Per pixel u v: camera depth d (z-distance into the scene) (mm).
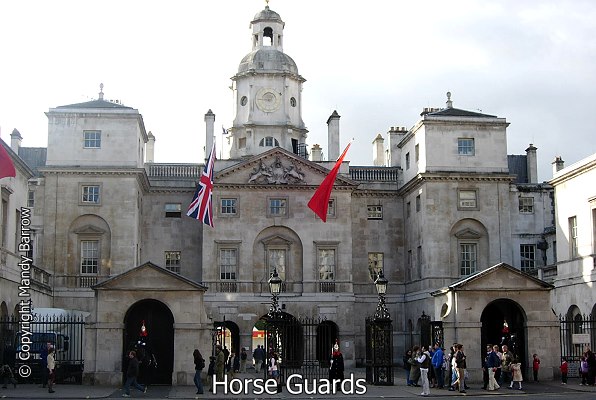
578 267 53031
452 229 63688
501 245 63969
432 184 63906
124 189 61094
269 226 65000
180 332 40031
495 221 64125
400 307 68688
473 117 64812
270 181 65250
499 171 64438
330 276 65188
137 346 39312
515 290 42219
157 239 67000
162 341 41156
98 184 61188
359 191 69500
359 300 68312
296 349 59406
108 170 60812
